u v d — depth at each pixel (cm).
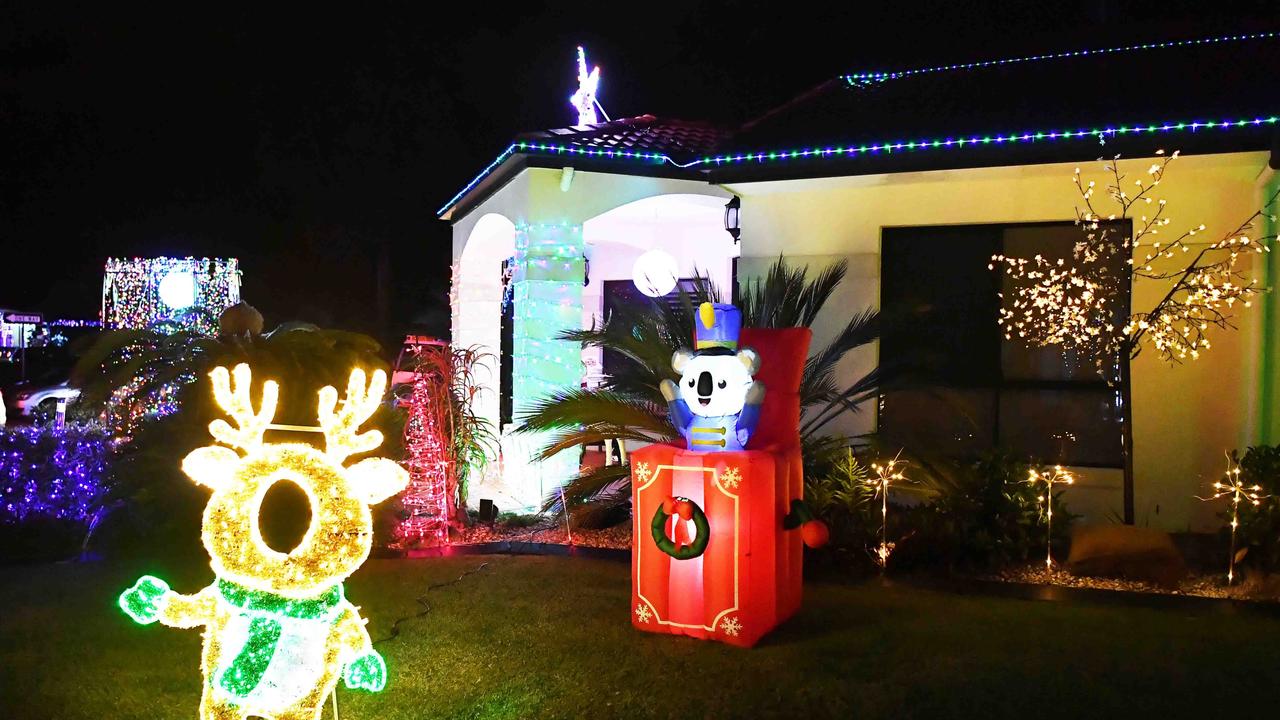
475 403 1230
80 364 915
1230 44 994
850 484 775
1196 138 779
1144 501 873
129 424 906
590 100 1188
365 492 406
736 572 560
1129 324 851
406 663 536
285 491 775
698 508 562
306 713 393
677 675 517
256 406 814
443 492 873
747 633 557
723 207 1177
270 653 390
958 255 938
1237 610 622
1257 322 825
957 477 772
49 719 463
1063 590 671
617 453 1173
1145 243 862
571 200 1025
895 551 735
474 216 1255
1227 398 848
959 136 844
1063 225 902
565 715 467
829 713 468
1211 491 852
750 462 559
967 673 516
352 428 408
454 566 752
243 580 386
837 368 963
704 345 593
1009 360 923
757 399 577
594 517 888
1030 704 477
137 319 1584
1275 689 493
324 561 392
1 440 951
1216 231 846
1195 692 489
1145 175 865
